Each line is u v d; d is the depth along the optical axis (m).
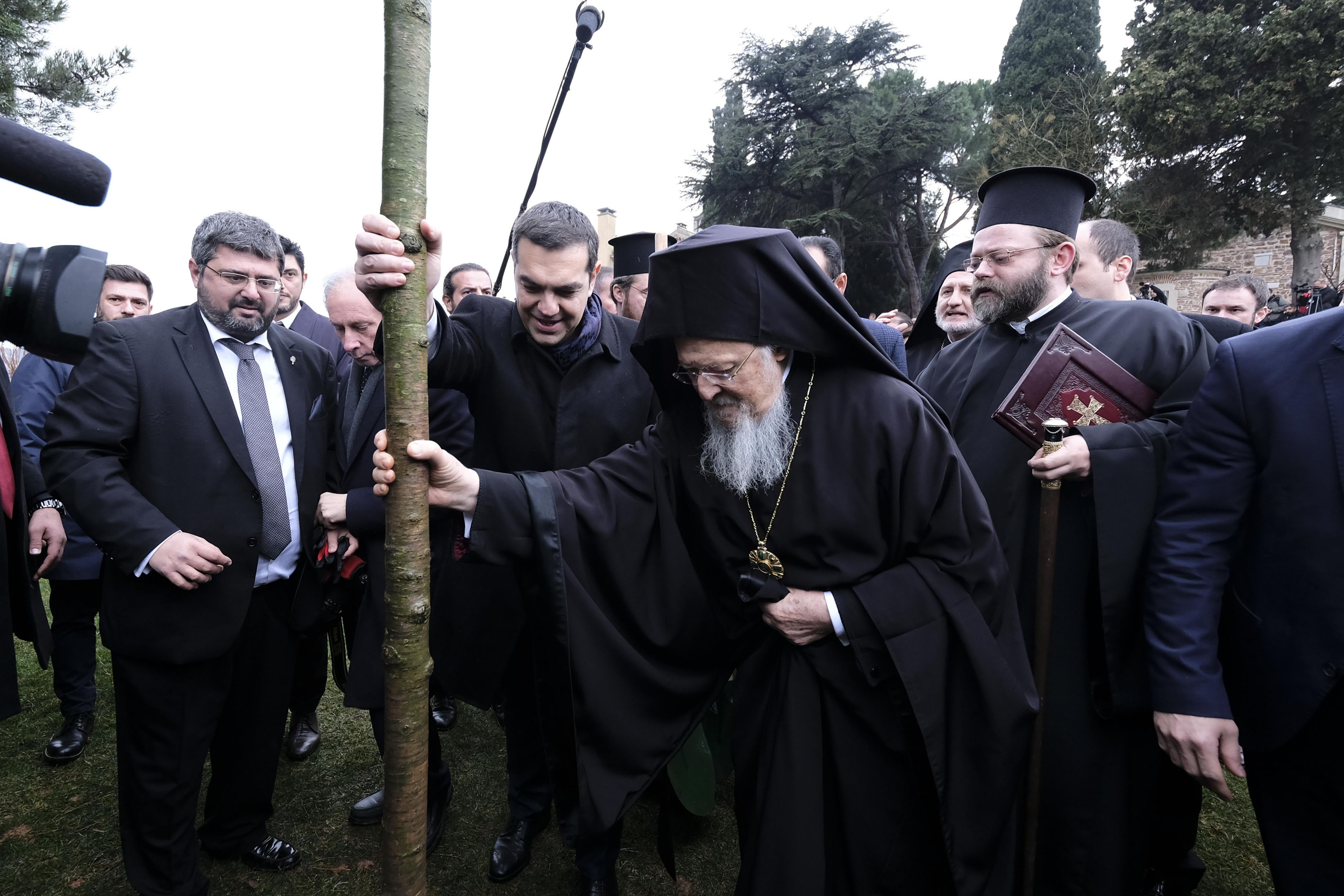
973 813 1.58
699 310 1.49
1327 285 11.15
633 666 1.67
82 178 0.61
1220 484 1.52
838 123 29.78
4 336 0.72
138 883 1.91
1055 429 1.84
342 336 2.41
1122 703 1.83
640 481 1.74
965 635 1.56
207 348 1.96
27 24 8.85
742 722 1.77
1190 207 19.95
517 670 2.26
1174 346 2.05
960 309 3.06
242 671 2.12
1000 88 30.12
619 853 2.40
